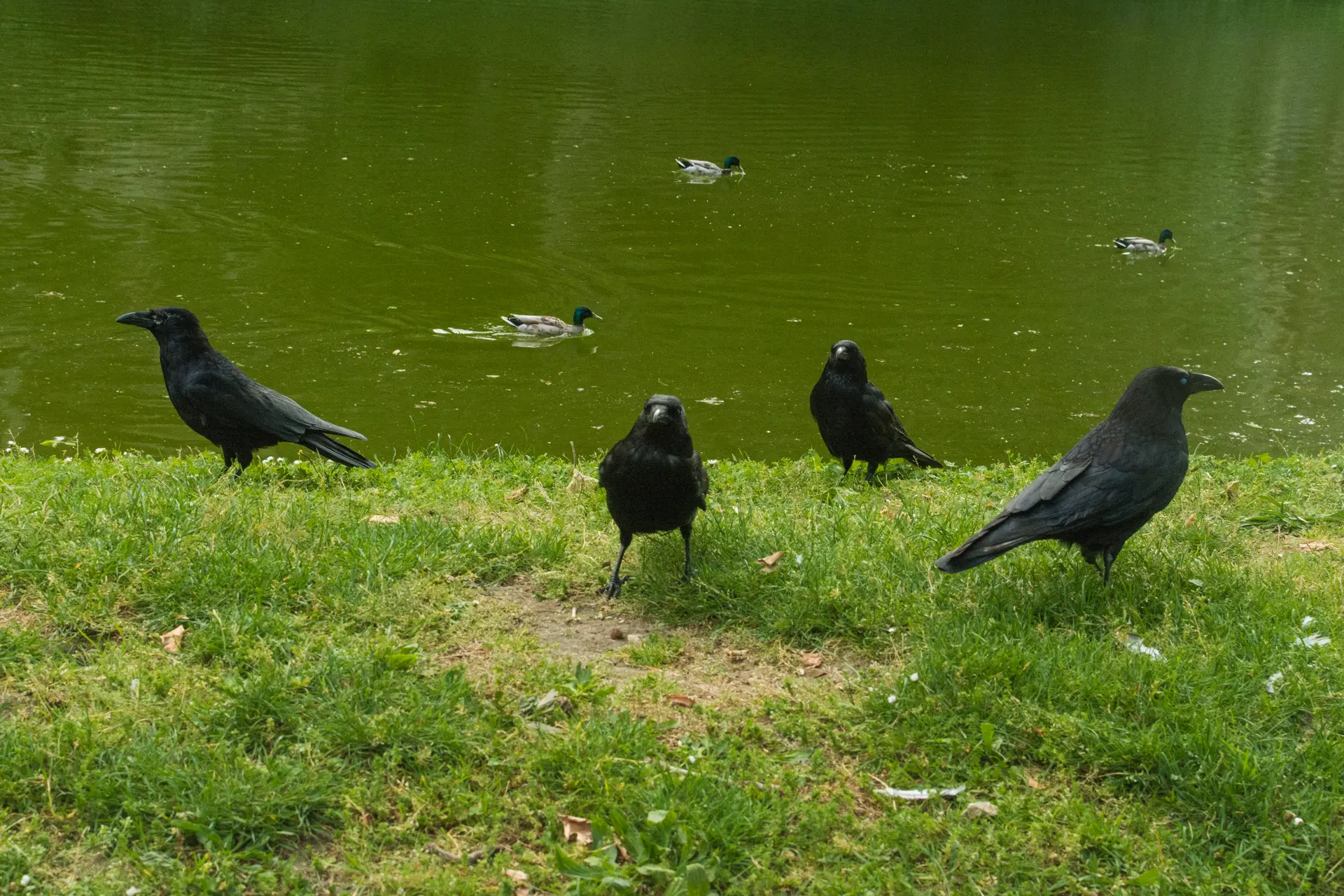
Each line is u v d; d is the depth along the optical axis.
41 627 5.18
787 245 21.14
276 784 4.14
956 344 16.33
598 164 26.36
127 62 33.88
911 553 6.37
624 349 15.77
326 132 27.67
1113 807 4.39
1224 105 36.50
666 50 41.06
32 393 13.12
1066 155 29.25
